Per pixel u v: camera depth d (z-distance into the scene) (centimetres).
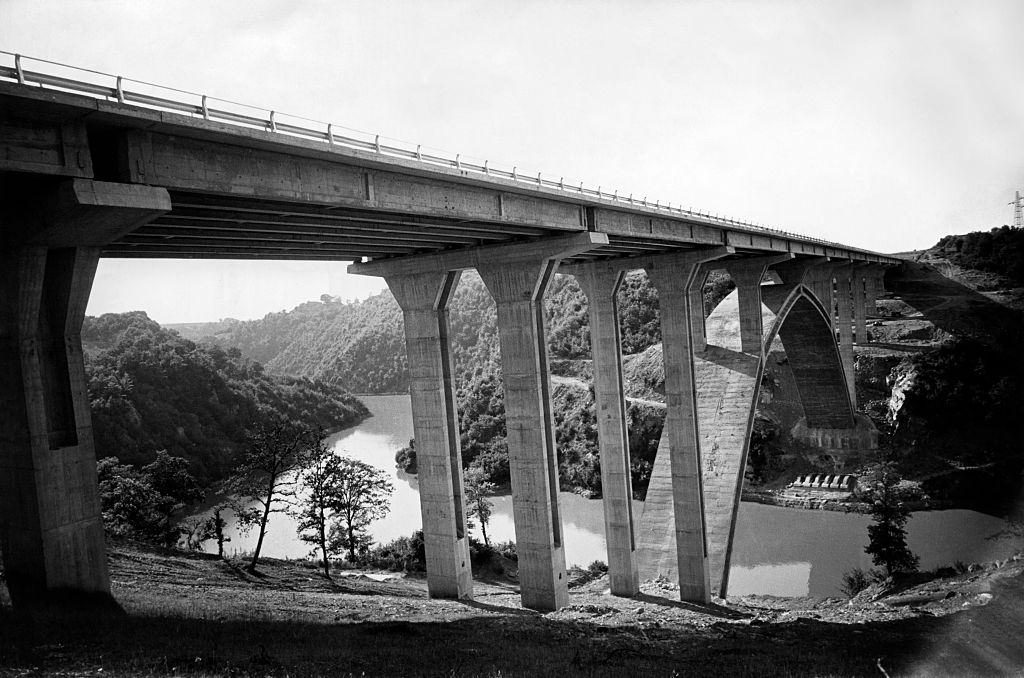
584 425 10512
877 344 10338
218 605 2859
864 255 9881
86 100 1775
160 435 10731
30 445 2148
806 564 6412
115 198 1888
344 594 4188
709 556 4981
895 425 8875
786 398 10050
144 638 1859
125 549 4356
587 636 2823
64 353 2216
